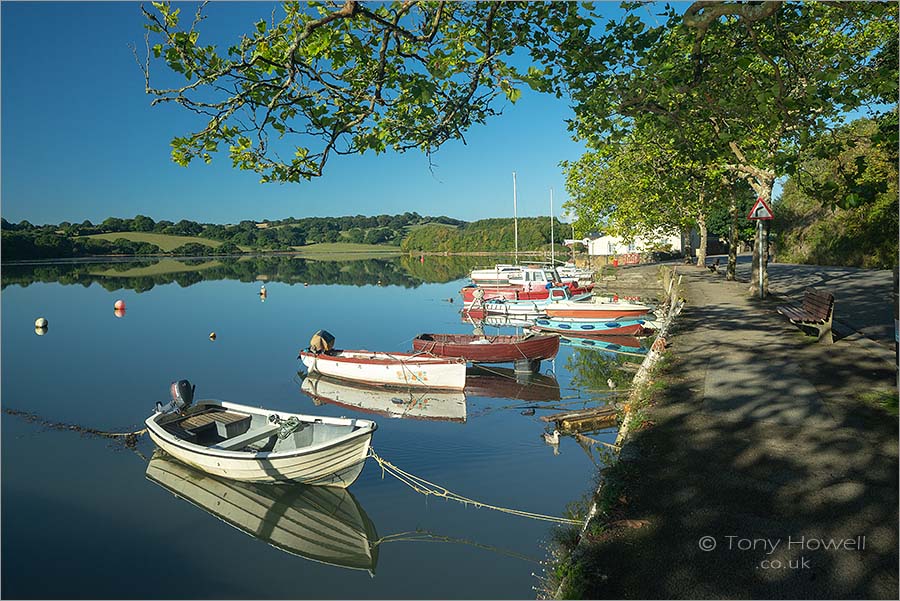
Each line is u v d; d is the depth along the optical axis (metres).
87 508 8.82
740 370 10.26
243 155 6.79
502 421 12.55
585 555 4.84
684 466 6.37
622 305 22.94
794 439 6.95
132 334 25.36
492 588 6.32
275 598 6.48
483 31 7.69
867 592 4.18
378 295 41.06
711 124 11.12
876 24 14.00
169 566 7.18
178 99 5.97
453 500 8.59
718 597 4.23
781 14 10.52
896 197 25.56
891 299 17.69
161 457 10.87
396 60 6.81
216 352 21.16
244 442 9.89
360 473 9.64
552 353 18.09
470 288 32.00
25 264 97.75
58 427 12.67
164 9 5.74
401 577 6.69
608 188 39.44
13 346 22.77
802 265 33.97
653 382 9.87
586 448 10.23
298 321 28.62
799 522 5.12
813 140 8.38
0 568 7.12
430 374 15.66
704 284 26.89
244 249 149.12
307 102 6.80
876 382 9.02
